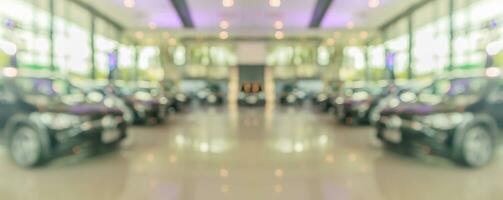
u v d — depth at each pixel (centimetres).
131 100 934
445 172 448
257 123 1021
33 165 458
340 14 1359
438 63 1252
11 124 466
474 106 485
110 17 1405
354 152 575
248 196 362
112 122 564
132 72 1902
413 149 533
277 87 2214
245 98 2023
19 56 920
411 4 1186
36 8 1065
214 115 1314
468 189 380
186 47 2169
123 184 398
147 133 797
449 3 1114
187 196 360
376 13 1329
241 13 1348
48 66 1126
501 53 911
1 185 391
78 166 475
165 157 538
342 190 379
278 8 1270
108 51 1603
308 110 1595
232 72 2208
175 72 2167
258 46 2109
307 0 1156
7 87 509
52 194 363
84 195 361
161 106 993
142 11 1306
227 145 645
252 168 474
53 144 462
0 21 888
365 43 1981
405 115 535
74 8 1212
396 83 997
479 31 996
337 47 2147
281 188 387
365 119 930
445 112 486
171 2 1174
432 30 1302
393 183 403
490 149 474
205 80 2219
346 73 2136
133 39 1888
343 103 979
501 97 523
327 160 519
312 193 371
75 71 1351
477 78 532
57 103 513
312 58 2203
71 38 1313
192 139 712
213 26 1611
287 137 740
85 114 515
